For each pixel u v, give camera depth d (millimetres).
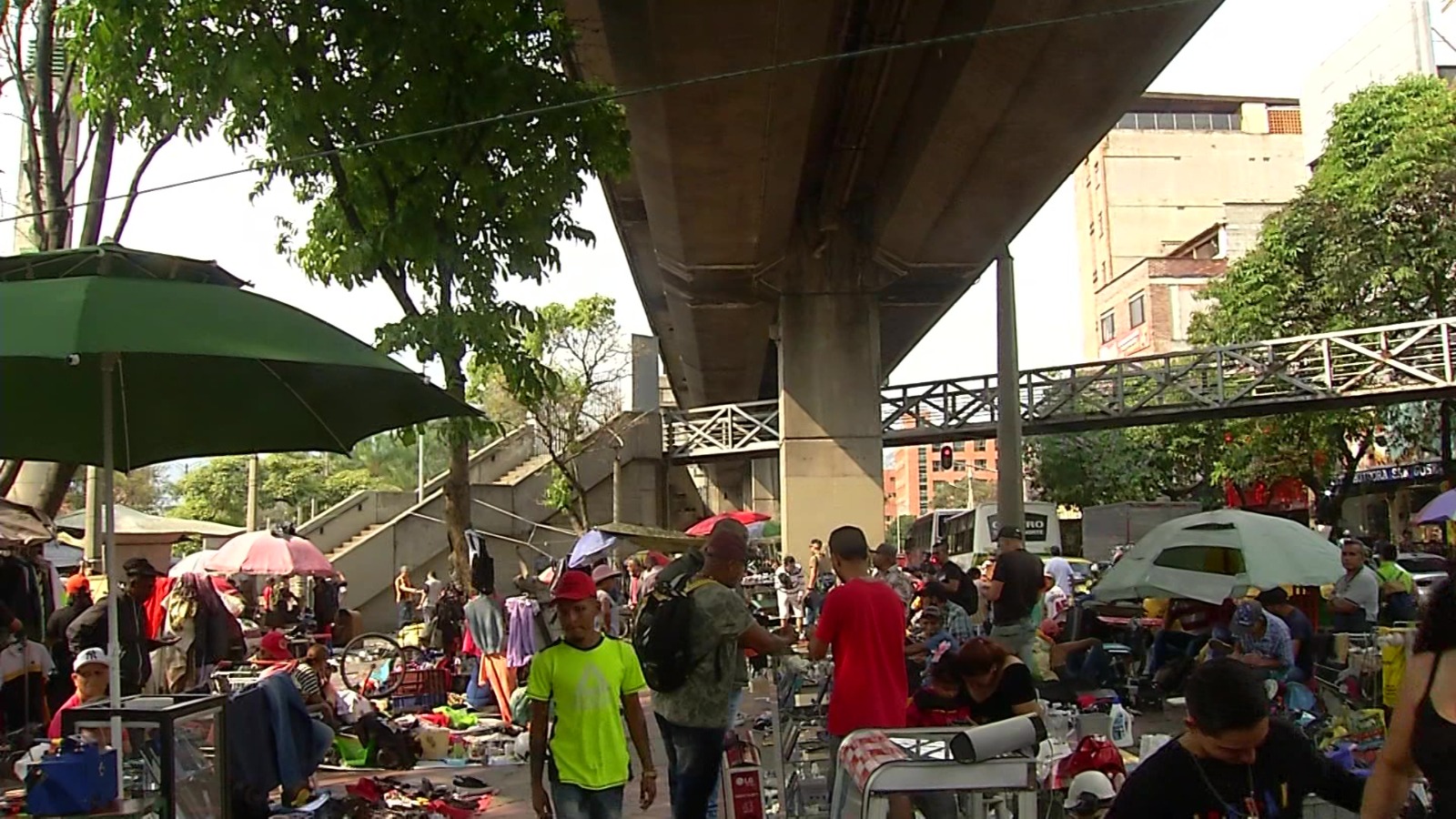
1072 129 18703
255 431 6301
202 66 10938
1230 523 11719
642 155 20391
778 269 27656
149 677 9742
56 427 6078
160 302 4746
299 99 11289
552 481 32906
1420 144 29281
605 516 33531
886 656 6230
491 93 12031
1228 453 37656
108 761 5070
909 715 5734
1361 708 9367
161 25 10883
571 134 12750
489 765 10312
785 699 8281
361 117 11664
